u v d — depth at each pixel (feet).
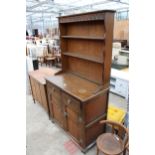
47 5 24.76
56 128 8.52
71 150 7.06
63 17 7.62
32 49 19.97
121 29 15.65
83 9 27.63
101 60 6.54
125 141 5.38
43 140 7.70
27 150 7.13
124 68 12.41
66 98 6.78
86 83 7.40
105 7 26.71
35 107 10.58
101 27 6.49
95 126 6.86
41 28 42.01
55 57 20.07
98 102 6.56
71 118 6.96
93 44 7.16
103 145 5.64
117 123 5.78
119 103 10.78
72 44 8.48
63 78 8.17
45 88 8.58
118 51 12.89
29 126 8.71
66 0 21.30
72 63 8.84
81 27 7.52
